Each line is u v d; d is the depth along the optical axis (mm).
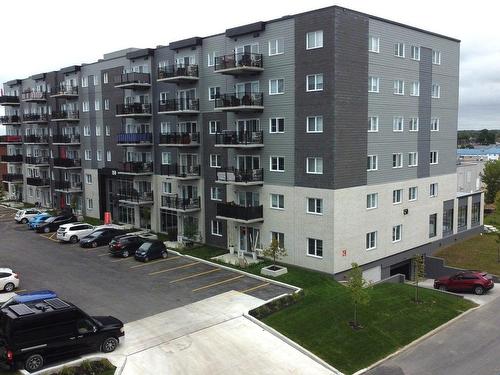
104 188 57375
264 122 37375
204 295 29688
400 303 29828
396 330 26172
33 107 70750
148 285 31672
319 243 34375
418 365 22562
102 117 55812
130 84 47344
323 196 33750
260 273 34000
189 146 43500
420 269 31281
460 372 21828
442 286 35375
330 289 31438
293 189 35594
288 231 36188
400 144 39625
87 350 21078
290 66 35094
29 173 73625
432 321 27750
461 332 26516
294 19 34500
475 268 40125
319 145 33750
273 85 36500
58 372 19375
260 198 38156
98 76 55844
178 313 26688
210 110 41875
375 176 37062
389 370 22047
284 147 36062
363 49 35000
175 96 45375
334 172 33094
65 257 39281
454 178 47062
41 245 44031
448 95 45375
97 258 38906
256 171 37375
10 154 79375
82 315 20750
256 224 38594
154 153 48562
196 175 43219
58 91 62844
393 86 38406
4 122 75250
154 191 48906
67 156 63500
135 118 50656
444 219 46219
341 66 33031
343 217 34031
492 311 30016
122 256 39156
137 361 21250
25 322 19109
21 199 77312
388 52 37656
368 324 26406
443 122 44938
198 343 23234
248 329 24969
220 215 39125
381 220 37906
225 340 23672
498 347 24500
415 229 42000
